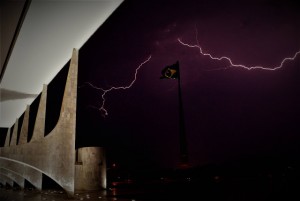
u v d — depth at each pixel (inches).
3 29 193.8
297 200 273.3
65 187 308.2
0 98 474.6
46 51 316.5
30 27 254.4
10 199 308.5
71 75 335.0
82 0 225.6
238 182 457.7
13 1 164.4
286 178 429.7
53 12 237.1
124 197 324.2
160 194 348.8
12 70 354.0
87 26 275.4
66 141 320.2
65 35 287.0
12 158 334.6
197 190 379.2
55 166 312.2
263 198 288.4
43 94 428.8
